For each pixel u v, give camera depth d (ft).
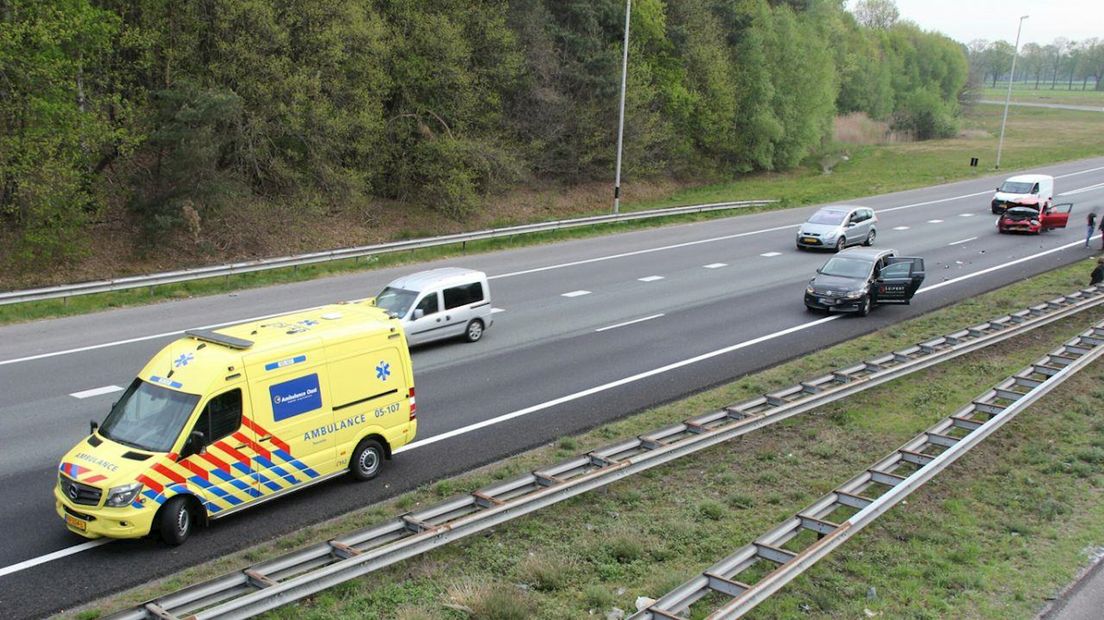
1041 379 57.93
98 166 95.30
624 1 161.99
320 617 28.73
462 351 64.08
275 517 36.88
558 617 29.53
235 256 98.68
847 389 52.26
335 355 39.19
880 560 34.50
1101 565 34.63
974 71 395.14
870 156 238.27
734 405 48.14
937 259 105.91
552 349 64.80
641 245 113.60
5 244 86.12
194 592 27.76
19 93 81.20
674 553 34.45
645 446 42.98
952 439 44.39
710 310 78.64
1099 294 82.23
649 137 156.97
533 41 143.54
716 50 178.40
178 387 35.58
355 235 112.47
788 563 30.60
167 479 33.68
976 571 33.71
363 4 113.70
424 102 126.62
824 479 42.37
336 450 39.29
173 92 90.48
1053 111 411.75
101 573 31.91
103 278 87.76
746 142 190.70
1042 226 125.29
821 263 102.53
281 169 104.47
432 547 32.65
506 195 141.90
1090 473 44.19
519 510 35.47
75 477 33.35
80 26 82.64
